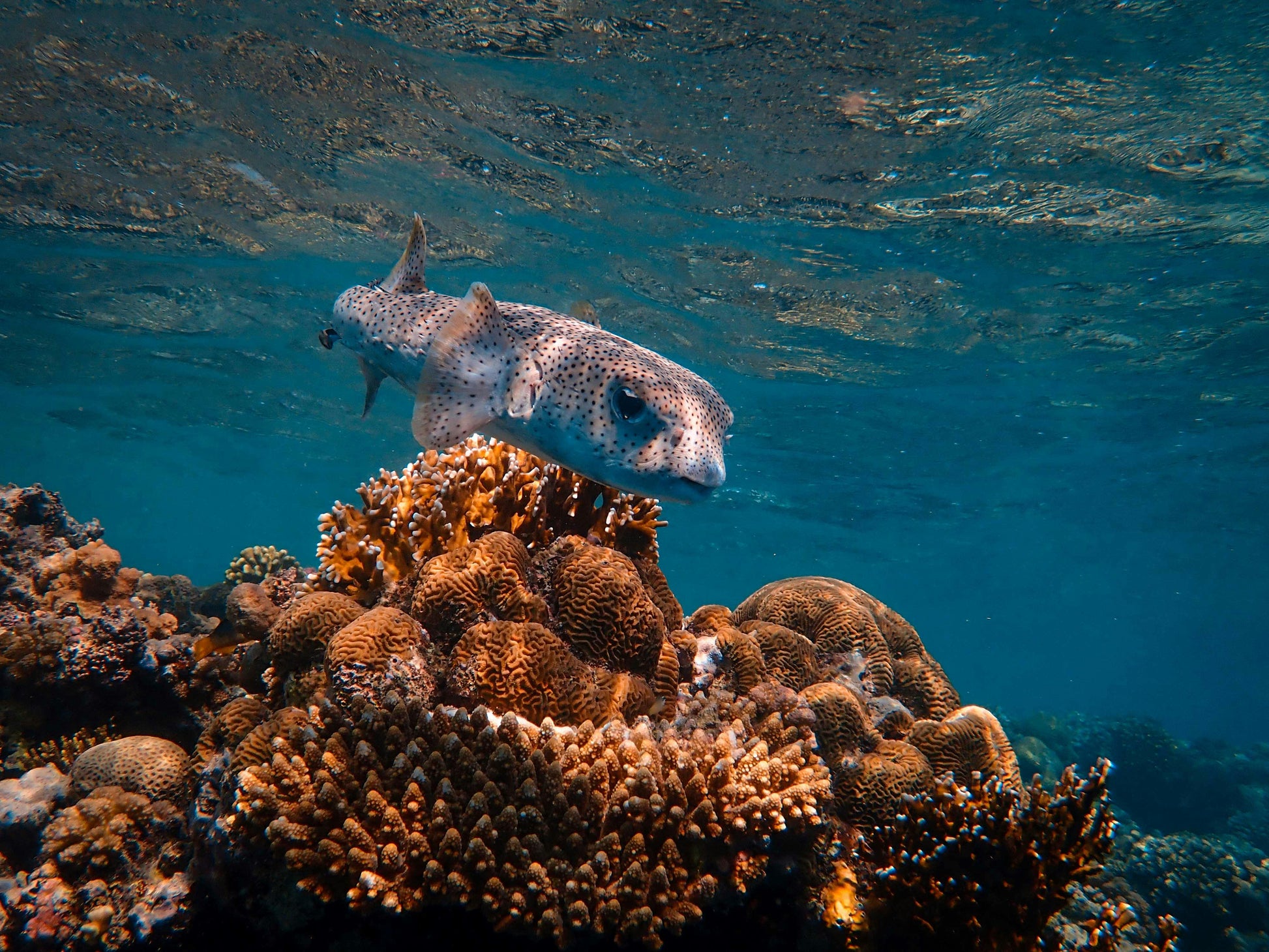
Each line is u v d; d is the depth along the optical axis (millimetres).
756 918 765
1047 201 2361
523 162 2424
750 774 722
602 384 703
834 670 1070
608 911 636
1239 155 2094
